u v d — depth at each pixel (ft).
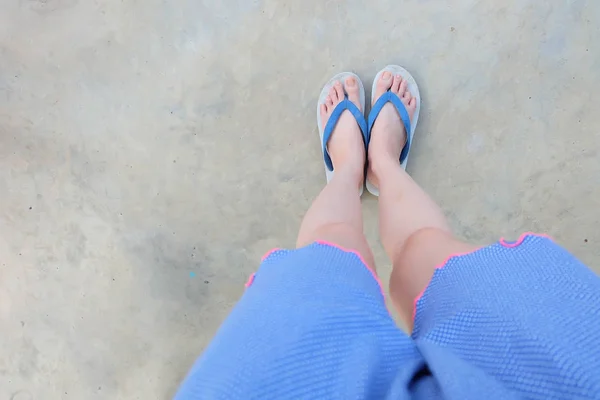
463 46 2.85
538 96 2.83
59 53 3.09
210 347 1.24
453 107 2.91
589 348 1.01
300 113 3.01
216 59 3.01
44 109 3.14
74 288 3.24
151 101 3.08
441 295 1.51
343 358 1.08
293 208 3.07
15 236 3.23
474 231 2.96
